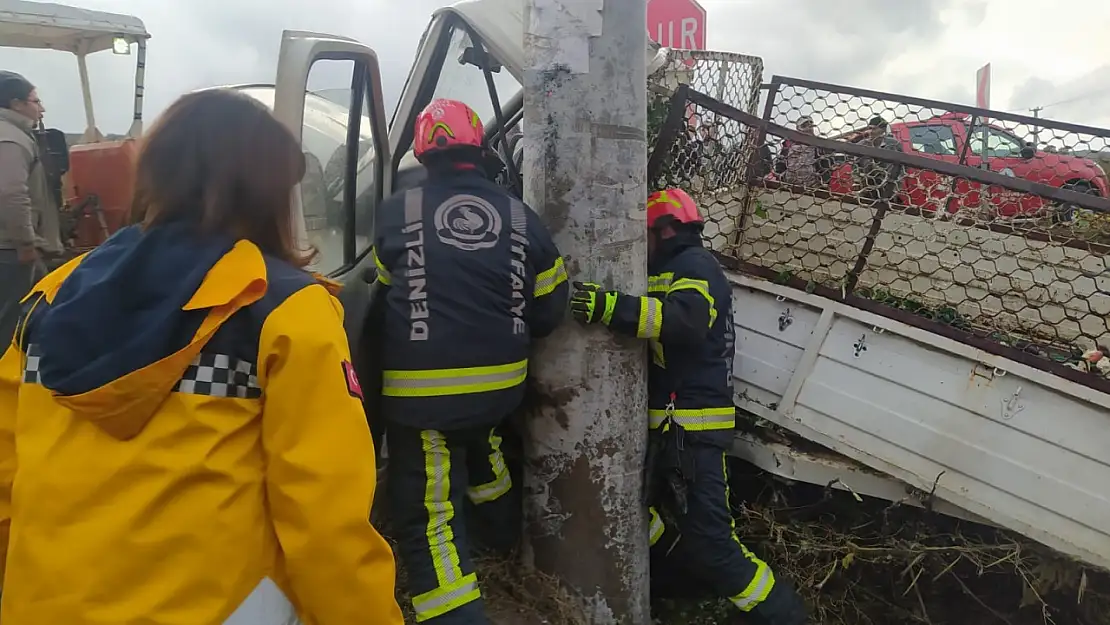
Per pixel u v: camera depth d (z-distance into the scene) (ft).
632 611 8.43
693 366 8.77
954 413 8.92
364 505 3.81
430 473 7.29
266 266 3.95
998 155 13.67
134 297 3.66
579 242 7.79
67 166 10.75
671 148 10.84
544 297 7.51
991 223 9.96
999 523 8.63
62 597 3.50
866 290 10.36
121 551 3.50
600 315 7.74
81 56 12.52
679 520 8.86
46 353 3.49
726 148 11.00
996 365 8.70
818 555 9.77
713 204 11.18
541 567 8.35
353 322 9.07
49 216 10.58
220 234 3.97
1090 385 8.21
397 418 7.16
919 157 9.46
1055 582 8.65
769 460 10.05
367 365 8.02
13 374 4.17
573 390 7.98
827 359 9.75
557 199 7.77
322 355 3.79
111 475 3.56
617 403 8.09
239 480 3.75
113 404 3.47
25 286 10.32
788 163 10.64
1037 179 13.67
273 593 3.95
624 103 7.72
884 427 9.28
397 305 7.16
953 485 8.87
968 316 9.87
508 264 7.18
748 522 10.25
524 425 8.36
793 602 8.82
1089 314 9.19
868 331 9.54
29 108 10.42
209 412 3.68
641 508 8.45
